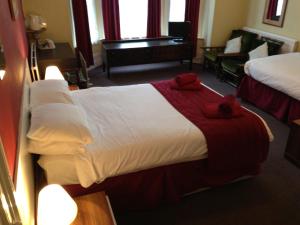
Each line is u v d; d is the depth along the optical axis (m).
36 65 3.08
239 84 4.43
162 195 2.23
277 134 3.36
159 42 5.43
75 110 2.07
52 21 4.33
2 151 0.89
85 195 1.82
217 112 2.39
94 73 5.30
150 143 2.03
